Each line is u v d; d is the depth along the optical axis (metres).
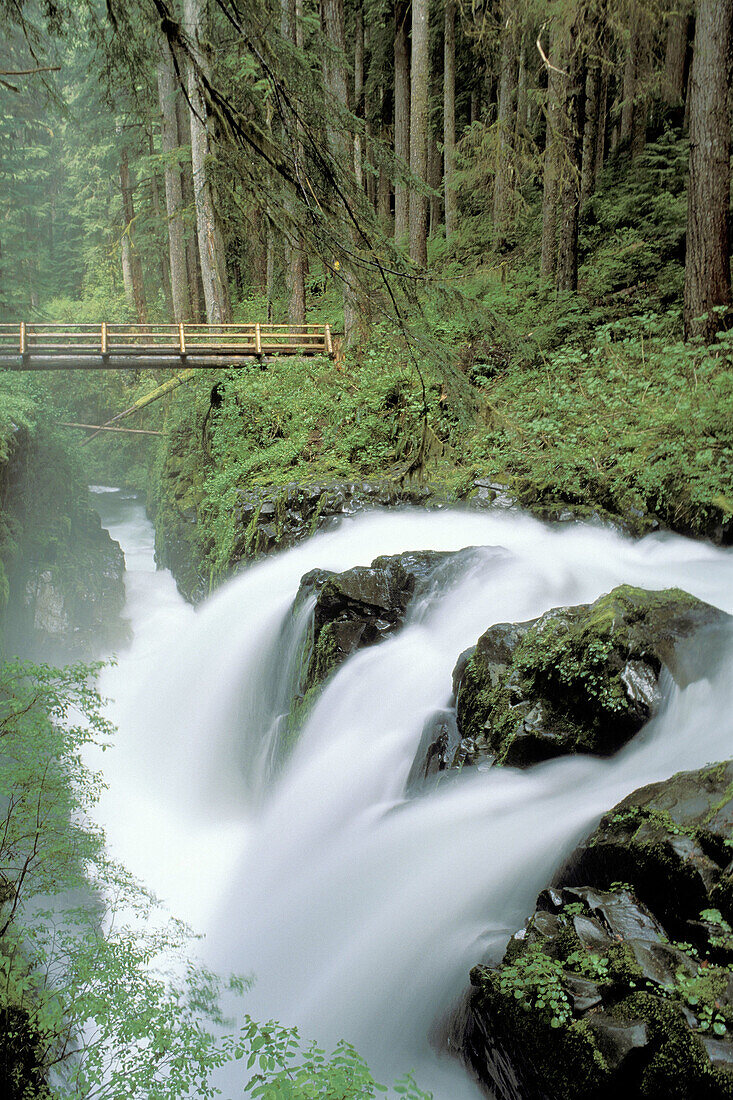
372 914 5.51
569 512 10.19
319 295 23.08
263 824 8.11
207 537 14.53
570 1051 3.37
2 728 4.93
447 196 22.88
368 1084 3.32
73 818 5.52
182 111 25.58
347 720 7.54
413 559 8.84
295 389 15.35
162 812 9.26
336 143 4.98
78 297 42.12
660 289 14.20
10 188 31.05
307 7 15.80
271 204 4.93
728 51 10.87
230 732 10.19
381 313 5.54
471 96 28.42
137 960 4.45
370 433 13.59
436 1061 4.41
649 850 3.97
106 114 24.00
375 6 25.62
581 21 13.75
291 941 6.00
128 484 25.97
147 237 29.59
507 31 15.72
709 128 10.99
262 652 9.98
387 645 7.98
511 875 4.91
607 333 12.69
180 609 15.02
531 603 7.82
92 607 13.48
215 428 15.80
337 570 10.13
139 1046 4.19
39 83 5.37
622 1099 3.20
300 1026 5.09
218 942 6.36
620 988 3.49
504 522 10.67
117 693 12.01
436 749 6.35
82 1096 3.70
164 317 32.22
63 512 14.72
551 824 4.93
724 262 11.27
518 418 12.23
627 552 9.24
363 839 6.19
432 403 12.98
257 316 23.36
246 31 4.40
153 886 7.44
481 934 4.58
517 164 17.20
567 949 3.76
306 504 12.06
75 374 27.66
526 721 5.72
